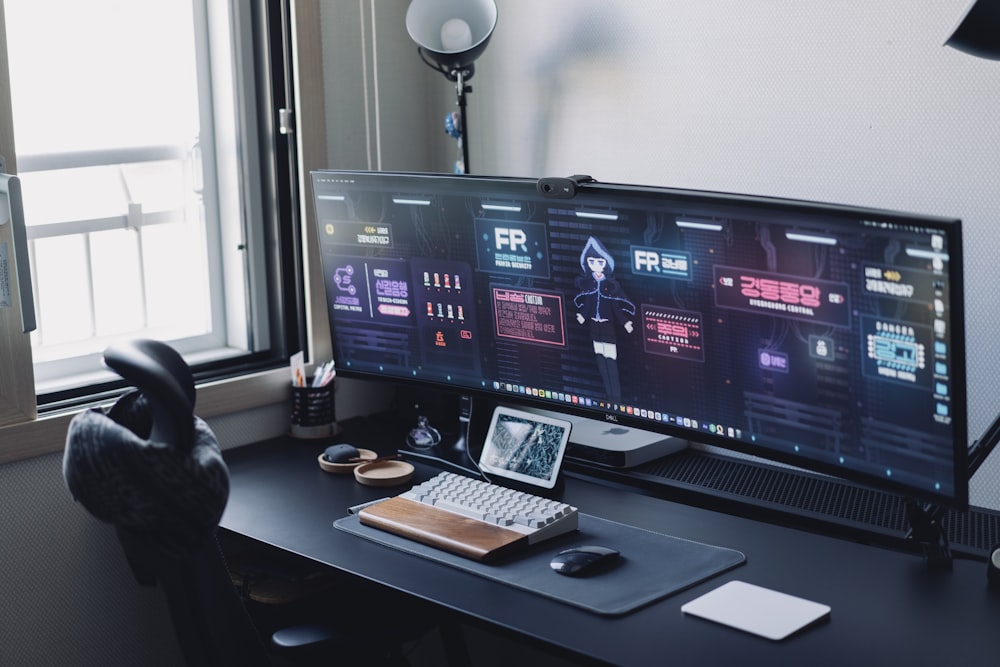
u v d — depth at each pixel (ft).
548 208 6.03
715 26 6.93
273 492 6.74
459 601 5.17
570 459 7.11
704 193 5.40
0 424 6.54
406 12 8.25
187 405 4.16
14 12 7.04
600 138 7.65
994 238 6.02
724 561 5.58
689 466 7.00
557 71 7.80
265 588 6.81
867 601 5.14
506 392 6.76
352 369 7.43
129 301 7.80
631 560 5.61
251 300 8.05
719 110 7.00
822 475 6.77
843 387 5.31
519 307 6.43
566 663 8.03
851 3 6.35
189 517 4.06
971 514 6.17
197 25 7.75
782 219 5.18
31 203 7.22
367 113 8.30
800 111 6.65
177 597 4.38
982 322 6.14
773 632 4.78
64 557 6.89
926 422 5.06
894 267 4.89
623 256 5.84
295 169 7.98
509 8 7.97
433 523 5.98
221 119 7.89
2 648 6.70
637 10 7.28
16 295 6.51
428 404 8.02
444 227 6.54
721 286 5.54
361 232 6.94
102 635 7.14
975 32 4.88
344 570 5.56
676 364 5.91
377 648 5.52
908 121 6.23
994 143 5.95
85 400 7.04
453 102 8.59
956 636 4.78
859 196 6.49
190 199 7.97
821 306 5.22
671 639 4.78
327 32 7.96
